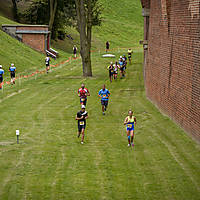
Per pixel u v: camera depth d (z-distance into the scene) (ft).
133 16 476.54
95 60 256.52
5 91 138.31
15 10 318.45
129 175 57.47
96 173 58.44
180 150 70.18
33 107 112.47
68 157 66.54
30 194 50.37
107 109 110.22
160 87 108.27
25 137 79.87
